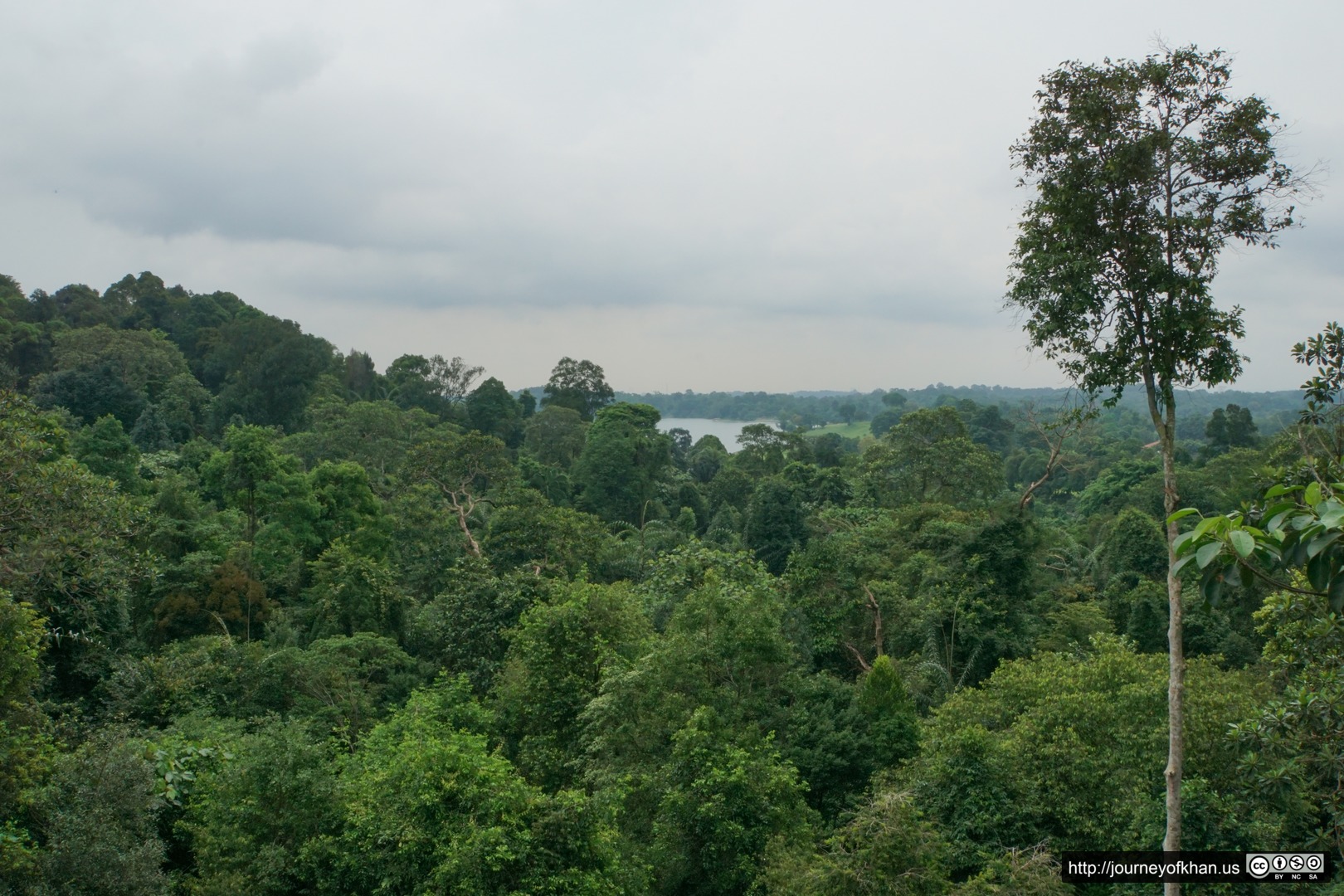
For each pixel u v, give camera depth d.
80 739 19.83
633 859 15.73
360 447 64.69
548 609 24.73
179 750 17.02
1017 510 31.80
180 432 67.44
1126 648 19.62
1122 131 10.80
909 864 12.98
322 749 15.92
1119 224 10.89
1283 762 11.08
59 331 77.00
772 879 14.60
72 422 56.69
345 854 13.83
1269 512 6.10
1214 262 10.66
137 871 12.15
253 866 13.58
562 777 21.58
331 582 33.84
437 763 14.11
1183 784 13.61
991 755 16.08
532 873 12.88
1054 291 11.20
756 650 21.19
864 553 34.84
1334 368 10.13
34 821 13.36
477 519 53.03
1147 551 36.09
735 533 60.38
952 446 53.28
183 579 30.50
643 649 22.95
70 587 16.95
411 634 33.12
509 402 98.56
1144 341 10.79
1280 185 10.55
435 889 12.75
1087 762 15.36
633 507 69.31
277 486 39.69
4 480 14.17
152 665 24.58
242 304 109.56
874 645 30.30
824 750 19.58
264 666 25.72
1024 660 21.44
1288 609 10.91
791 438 89.25
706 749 17.56
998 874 13.23
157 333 83.56
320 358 85.19
